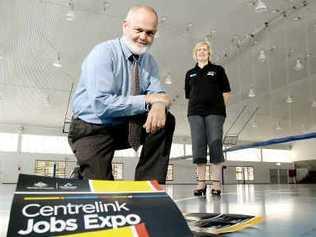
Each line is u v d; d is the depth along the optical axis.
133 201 0.77
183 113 13.62
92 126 1.31
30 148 15.58
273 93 10.80
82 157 1.28
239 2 6.36
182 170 18.02
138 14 1.36
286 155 20.81
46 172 15.68
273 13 6.64
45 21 6.93
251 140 17.30
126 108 1.24
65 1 6.25
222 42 7.83
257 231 0.90
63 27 7.18
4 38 7.55
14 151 15.32
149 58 1.52
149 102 1.25
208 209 1.53
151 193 0.81
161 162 1.25
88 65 1.33
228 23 7.12
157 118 1.20
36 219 0.67
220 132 2.64
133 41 1.37
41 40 7.70
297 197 2.46
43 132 15.90
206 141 2.68
